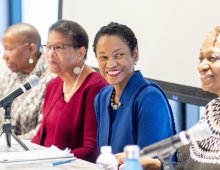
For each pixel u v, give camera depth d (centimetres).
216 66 297
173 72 493
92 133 405
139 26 525
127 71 350
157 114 338
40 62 493
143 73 526
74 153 398
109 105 362
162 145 215
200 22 466
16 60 496
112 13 555
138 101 344
